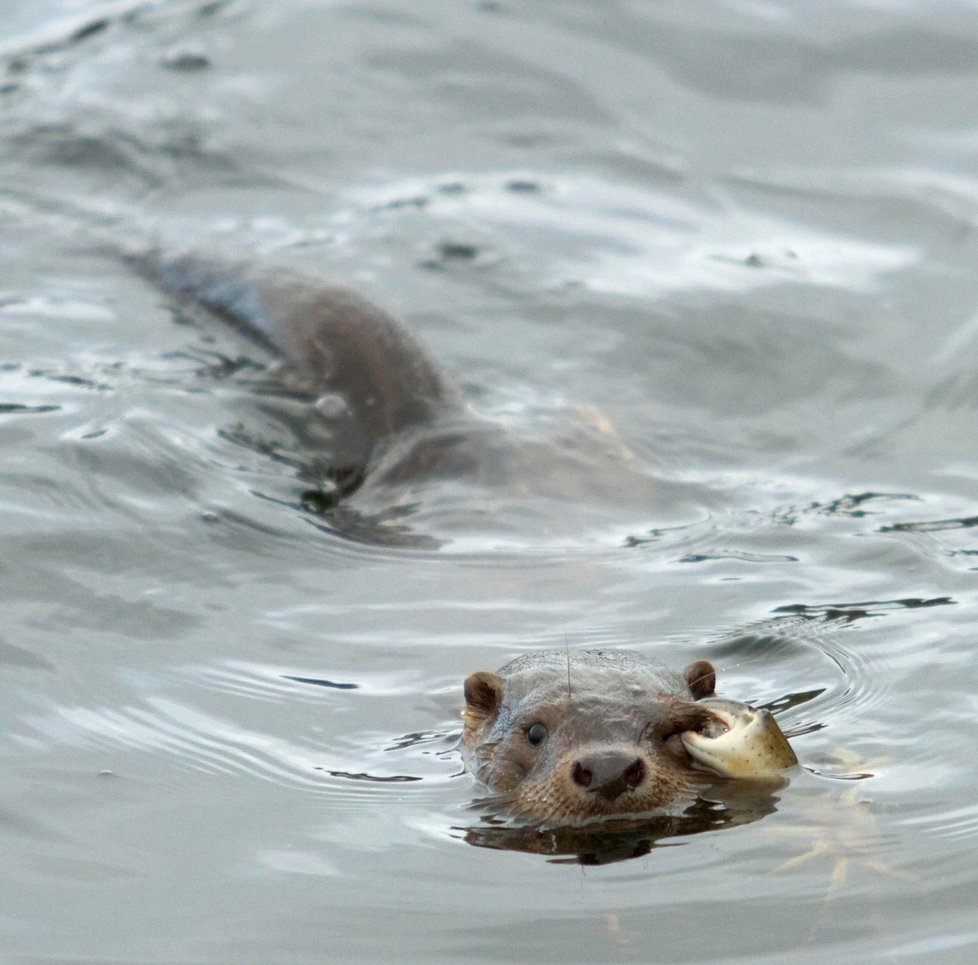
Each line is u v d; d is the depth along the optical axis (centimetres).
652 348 3209
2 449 2562
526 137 4116
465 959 1402
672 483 2703
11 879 1532
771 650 2055
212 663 2012
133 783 1723
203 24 4616
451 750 1822
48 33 4572
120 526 2372
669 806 1652
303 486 2619
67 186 3834
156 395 2822
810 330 3250
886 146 4044
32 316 3173
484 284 3431
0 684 1914
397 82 4338
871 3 4688
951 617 2117
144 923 1462
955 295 3378
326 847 1598
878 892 1482
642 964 1389
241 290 3241
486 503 2570
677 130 4144
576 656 1908
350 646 2084
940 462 2748
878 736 1798
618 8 4697
